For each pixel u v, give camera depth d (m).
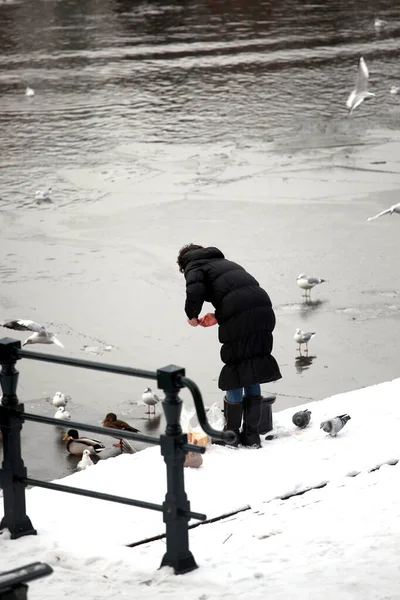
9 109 67.81
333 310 39.59
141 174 56.44
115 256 45.59
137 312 39.59
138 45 84.81
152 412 30.84
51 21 95.94
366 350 35.78
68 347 36.59
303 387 32.91
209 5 101.62
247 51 81.62
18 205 52.62
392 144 60.12
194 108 67.56
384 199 51.69
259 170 56.44
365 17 94.62
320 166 56.72
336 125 63.91
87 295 41.47
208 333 37.47
